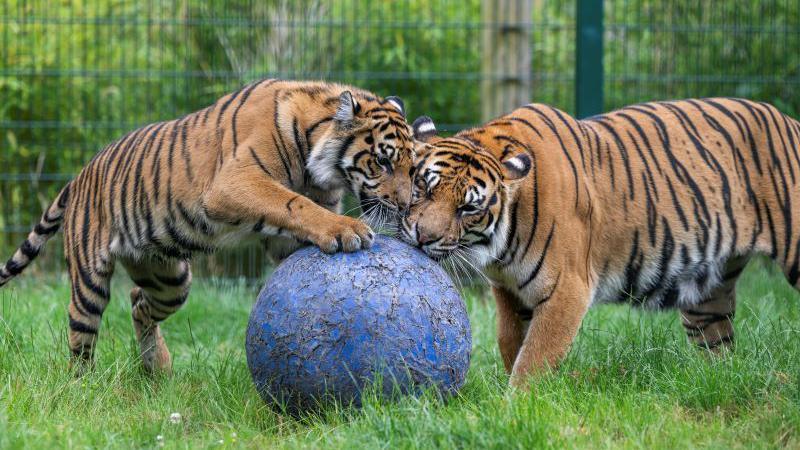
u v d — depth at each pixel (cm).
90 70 1723
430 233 894
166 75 1590
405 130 973
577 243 945
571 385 907
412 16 1827
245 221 931
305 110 972
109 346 1117
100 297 1033
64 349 1066
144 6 1752
